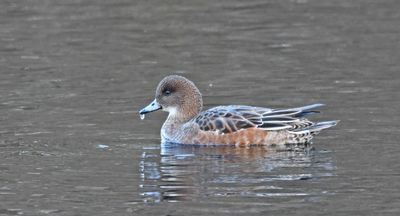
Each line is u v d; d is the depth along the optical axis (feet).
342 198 44.39
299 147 53.88
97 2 93.91
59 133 56.39
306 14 88.99
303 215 42.27
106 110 61.72
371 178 47.14
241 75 69.87
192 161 51.29
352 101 62.18
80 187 46.68
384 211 42.57
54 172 49.03
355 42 79.00
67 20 87.45
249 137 54.54
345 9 90.22
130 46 79.25
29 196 45.32
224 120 54.90
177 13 89.97
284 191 45.57
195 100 58.65
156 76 70.13
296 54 75.77
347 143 53.62
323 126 54.44
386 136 54.49
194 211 43.11
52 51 77.66
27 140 54.90
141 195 45.39
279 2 93.76
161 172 49.03
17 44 79.92
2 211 43.34
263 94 64.59
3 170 49.37
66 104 62.90
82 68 72.84
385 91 64.44
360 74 69.31
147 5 92.68
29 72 71.72
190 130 55.52
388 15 87.40
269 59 74.49
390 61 72.79
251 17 88.22
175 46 79.15
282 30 83.61
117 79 69.51
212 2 93.97
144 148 54.08
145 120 60.13
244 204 43.83
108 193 45.73
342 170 48.60
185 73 70.79
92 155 52.31
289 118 54.60
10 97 64.69
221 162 51.01
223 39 81.15
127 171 49.26
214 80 68.59
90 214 42.93
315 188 45.88
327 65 72.23
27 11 90.27
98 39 81.41
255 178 47.75
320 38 80.69
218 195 45.21
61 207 43.83
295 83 67.31
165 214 42.78
